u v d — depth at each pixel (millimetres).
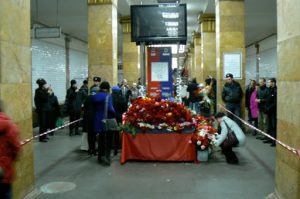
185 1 16641
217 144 7453
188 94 15578
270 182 6219
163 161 7844
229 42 12000
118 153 8859
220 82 12055
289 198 4543
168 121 7750
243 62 11984
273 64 23875
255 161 7773
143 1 16391
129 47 20094
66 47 21969
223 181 6324
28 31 5340
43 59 17859
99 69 11453
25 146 5160
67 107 12000
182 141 7805
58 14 16672
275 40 23375
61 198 5492
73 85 12188
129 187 6035
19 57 5004
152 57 9898
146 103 7914
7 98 4609
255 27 21734
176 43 10539
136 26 10078
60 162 7914
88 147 8688
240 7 11969
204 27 18844
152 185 6141
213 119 9703
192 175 6746
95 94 7676
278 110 4992
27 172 5242
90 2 11414
